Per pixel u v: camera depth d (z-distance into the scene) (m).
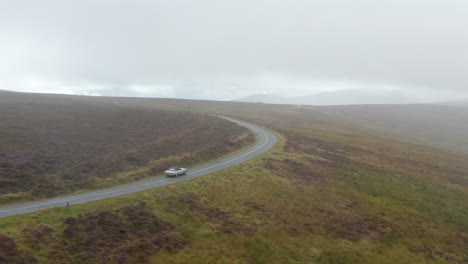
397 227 30.83
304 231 27.66
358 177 45.25
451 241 29.30
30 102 92.38
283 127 96.62
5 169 33.47
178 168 39.62
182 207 28.61
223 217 28.25
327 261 23.48
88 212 24.25
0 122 57.56
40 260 17.89
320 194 37.47
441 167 60.66
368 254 25.11
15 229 20.36
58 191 30.67
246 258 22.30
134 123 74.62
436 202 39.16
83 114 80.25
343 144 71.44
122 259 19.52
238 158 50.16
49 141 48.78
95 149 47.09
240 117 121.94
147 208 27.00
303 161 50.50
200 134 65.62
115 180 35.34
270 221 28.94
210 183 35.97
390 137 113.50
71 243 20.14
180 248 22.14
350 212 33.25
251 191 35.72
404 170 52.84
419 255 26.00
